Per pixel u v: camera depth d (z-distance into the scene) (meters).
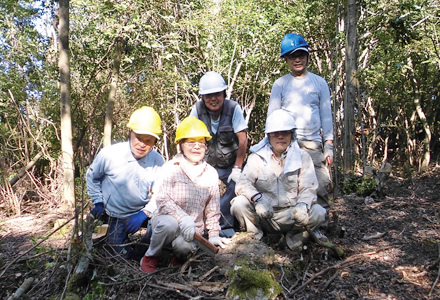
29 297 2.95
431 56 8.31
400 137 10.79
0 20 7.38
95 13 6.92
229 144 4.17
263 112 11.00
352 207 5.76
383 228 4.54
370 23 8.13
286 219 3.55
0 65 7.43
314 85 4.19
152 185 3.73
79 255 3.10
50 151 7.25
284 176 3.58
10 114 7.52
